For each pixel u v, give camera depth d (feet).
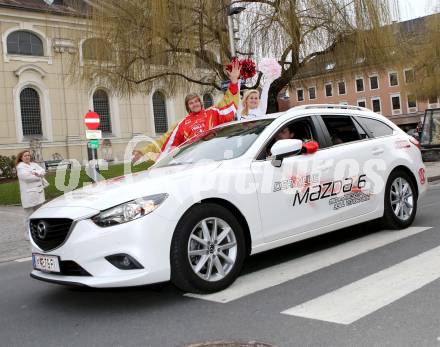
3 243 32.22
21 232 36.50
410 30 59.67
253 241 16.46
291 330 12.08
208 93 66.33
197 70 57.82
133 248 13.87
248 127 19.22
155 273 14.05
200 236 15.28
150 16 50.26
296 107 19.99
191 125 25.39
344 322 12.28
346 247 20.11
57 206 15.10
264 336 11.85
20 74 113.91
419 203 32.22
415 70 120.26
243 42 52.95
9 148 112.06
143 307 14.83
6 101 112.27
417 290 14.10
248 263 18.95
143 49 52.54
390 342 11.00
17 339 13.30
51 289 18.44
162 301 15.20
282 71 53.83
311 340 11.41
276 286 15.69
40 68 116.37
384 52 53.88
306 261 18.52
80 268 14.03
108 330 13.25
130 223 13.94
